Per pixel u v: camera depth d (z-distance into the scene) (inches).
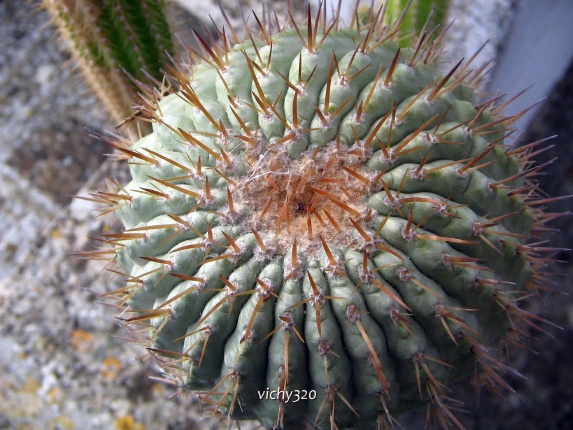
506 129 7.9
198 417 12.0
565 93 13.8
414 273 6.7
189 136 7.1
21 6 17.6
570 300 12.4
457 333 7.0
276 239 6.8
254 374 7.0
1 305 13.3
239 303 6.8
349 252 6.7
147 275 7.2
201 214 7.0
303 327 6.7
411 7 10.3
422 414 10.9
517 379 12.0
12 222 15.7
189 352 7.0
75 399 12.3
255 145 7.1
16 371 12.7
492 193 7.3
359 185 6.9
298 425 7.8
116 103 10.9
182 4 14.9
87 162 16.1
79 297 13.3
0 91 16.9
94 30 9.7
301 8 14.6
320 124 7.1
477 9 14.1
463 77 7.8
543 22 14.1
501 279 7.7
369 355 6.6
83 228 14.0
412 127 7.1
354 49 7.8
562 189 13.1
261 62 7.4
